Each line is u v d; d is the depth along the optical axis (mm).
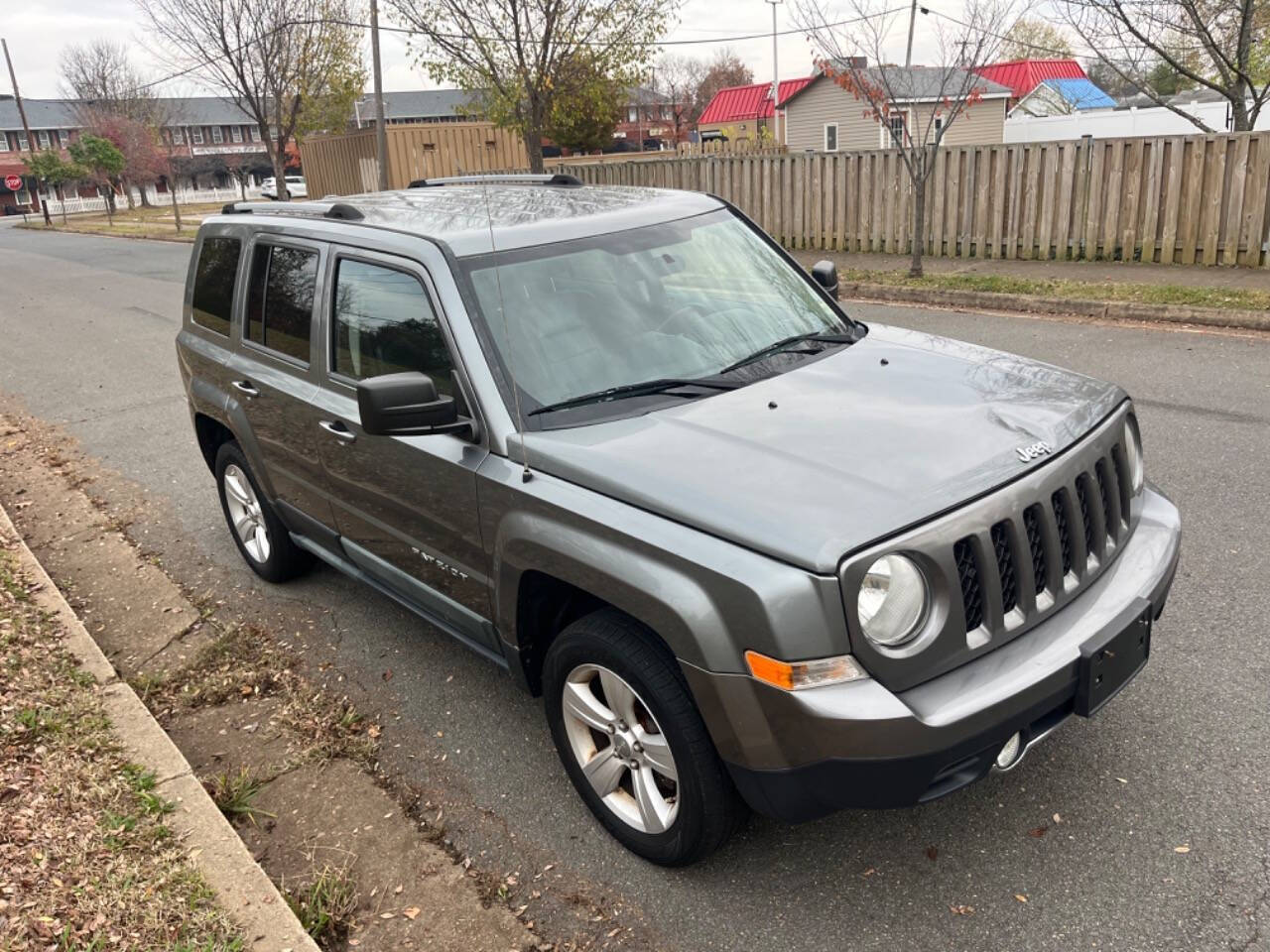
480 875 3229
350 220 4234
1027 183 13219
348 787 3729
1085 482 3037
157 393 10250
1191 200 11859
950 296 11633
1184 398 7191
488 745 3947
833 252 15578
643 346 3602
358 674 4543
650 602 2764
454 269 3576
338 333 4129
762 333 3861
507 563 3262
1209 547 4875
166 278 20203
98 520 6688
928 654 2621
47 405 10094
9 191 80938
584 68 17531
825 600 2516
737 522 2684
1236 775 3318
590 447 3129
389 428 3217
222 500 5730
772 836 3264
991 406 3244
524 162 27641
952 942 2791
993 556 2725
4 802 3303
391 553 4055
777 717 2582
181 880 2959
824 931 2871
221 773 3861
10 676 4160
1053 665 2719
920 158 12688
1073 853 3064
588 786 3324
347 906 3090
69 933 2738
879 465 2852
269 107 26750
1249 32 12953
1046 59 44469
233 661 4727
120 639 5055
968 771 2682
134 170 64125
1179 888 2891
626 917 2994
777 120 46281
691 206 4328
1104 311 10250
